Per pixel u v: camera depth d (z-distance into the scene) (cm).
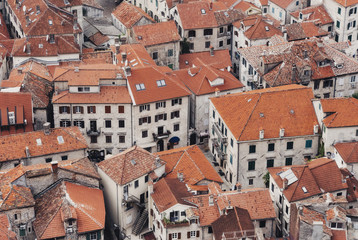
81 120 14588
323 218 11450
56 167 12044
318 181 12656
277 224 12850
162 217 11862
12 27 19212
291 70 15900
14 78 15338
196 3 18900
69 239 11306
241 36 18500
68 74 14625
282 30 18238
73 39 16988
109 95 14512
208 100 15650
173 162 13412
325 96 16288
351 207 12738
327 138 13700
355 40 19362
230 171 14225
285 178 12512
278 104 14162
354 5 18750
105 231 12962
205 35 18712
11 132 14012
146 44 17425
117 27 19825
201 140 15875
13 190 11500
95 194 12294
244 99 14400
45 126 13350
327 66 16175
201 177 12925
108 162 12975
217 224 11712
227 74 16300
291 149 13988
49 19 17175
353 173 13275
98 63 16850
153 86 14812
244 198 12100
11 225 11144
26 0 18362
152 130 14988
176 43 17800
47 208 11619
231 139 13988
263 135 13688
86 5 19850
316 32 18475
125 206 12656
